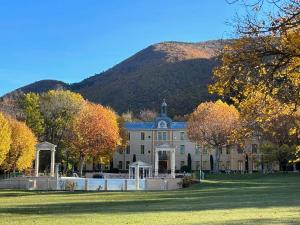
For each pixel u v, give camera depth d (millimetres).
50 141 94812
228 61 10484
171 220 19156
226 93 10883
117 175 77688
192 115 90750
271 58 10328
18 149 77688
